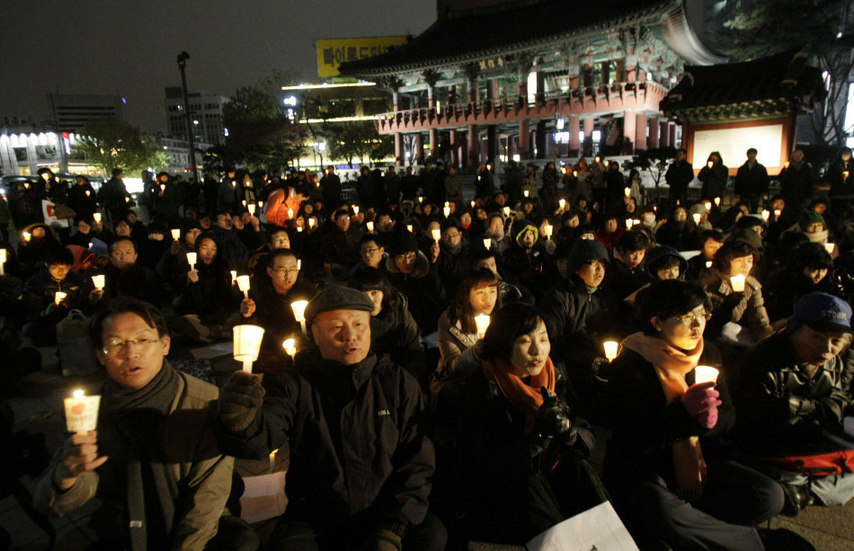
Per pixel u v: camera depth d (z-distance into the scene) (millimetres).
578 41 26578
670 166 12125
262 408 2006
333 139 42500
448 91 36875
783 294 4418
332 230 8539
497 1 37031
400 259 4832
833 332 2525
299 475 2219
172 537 1957
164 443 1938
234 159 39344
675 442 2395
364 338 2203
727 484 2500
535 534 2342
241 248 6602
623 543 2168
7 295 5371
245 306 3943
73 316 5016
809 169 10398
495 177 25203
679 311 2385
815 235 5836
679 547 2383
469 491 2635
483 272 3238
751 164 10867
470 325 3299
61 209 11859
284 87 42875
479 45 29688
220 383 4523
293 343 3004
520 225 6137
